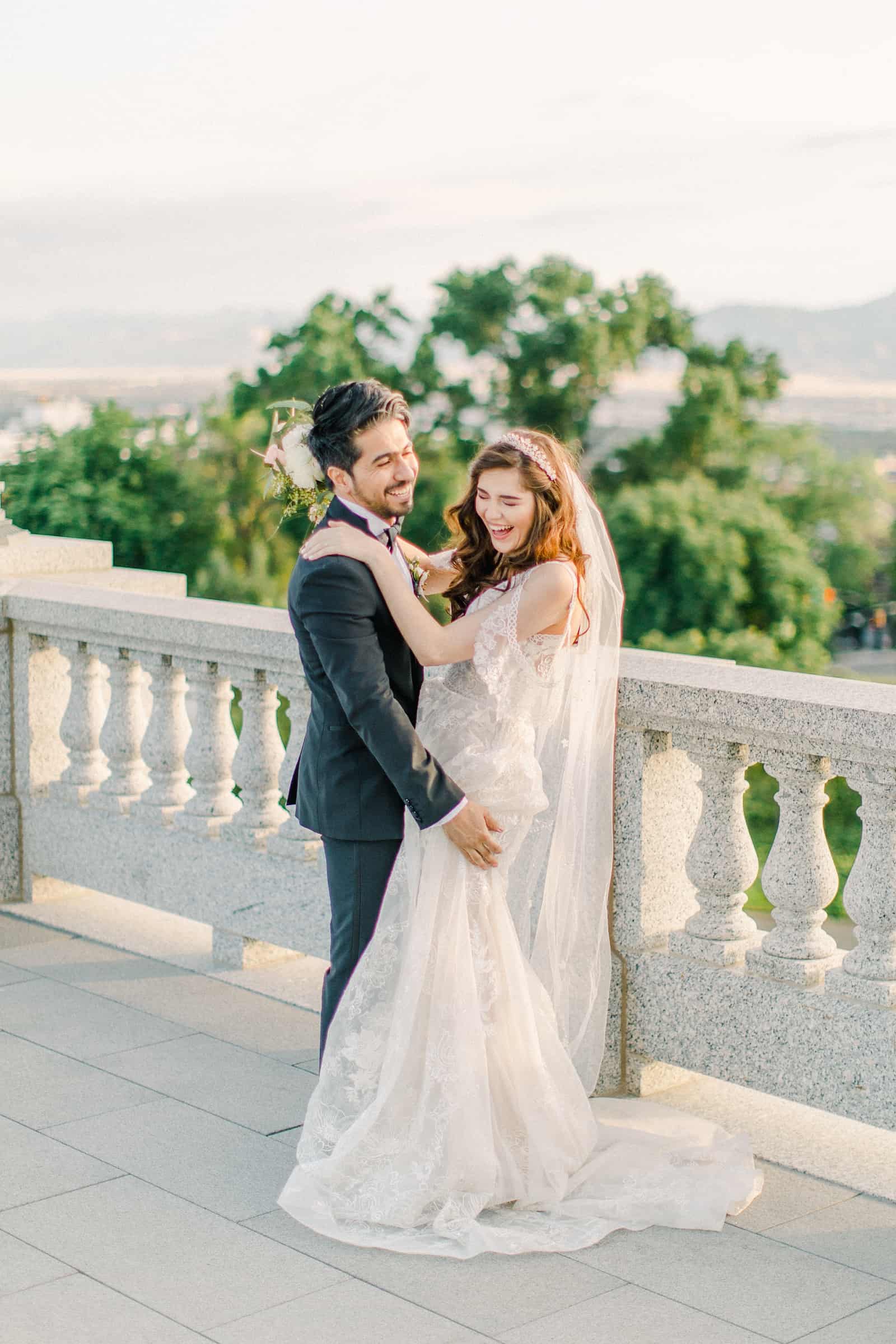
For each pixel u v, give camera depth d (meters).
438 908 3.45
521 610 3.39
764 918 22.36
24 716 5.78
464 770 3.51
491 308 37.16
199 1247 3.31
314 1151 3.55
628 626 34.62
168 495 37.38
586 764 3.74
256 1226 3.41
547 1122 3.52
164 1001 4.83
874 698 3.61
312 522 3.61
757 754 3.78
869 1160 3.76
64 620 5.50
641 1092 4.12
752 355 38.88
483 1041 3.45
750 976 3.83
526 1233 3.34
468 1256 3.26
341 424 3.34
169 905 5.32
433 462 36.03
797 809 3.75
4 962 5.21
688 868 3.96
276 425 3.56
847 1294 3.13
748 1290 3.14
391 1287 3.15
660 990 4.01
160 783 5.41
